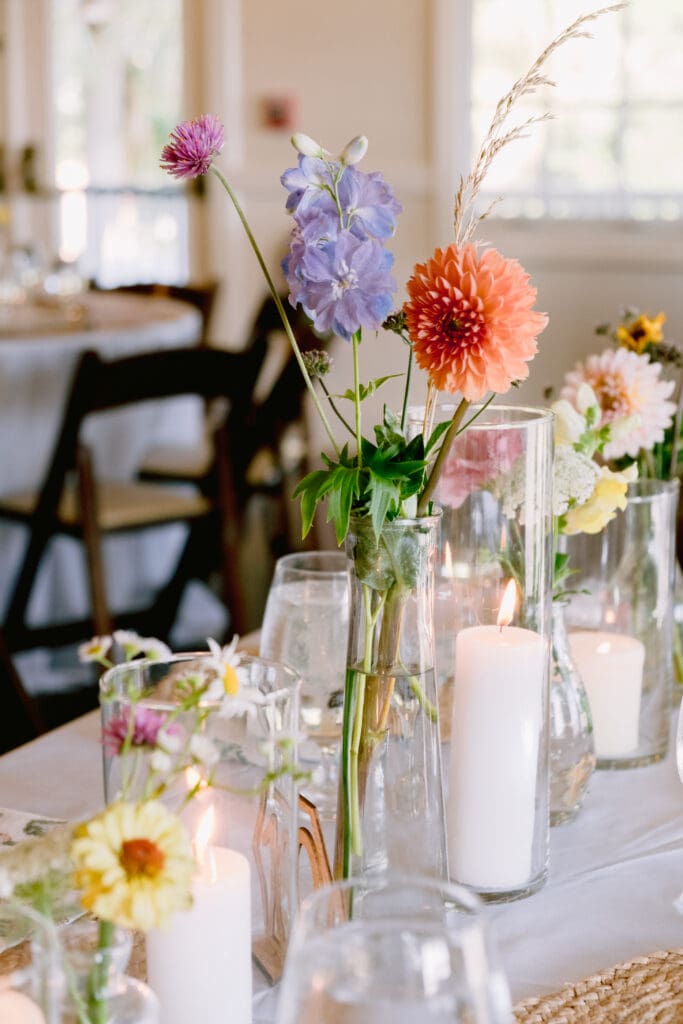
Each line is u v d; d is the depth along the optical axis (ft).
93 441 11.29
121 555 11.77
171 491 10.77
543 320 2.50
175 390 9.51
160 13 18.48
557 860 3.20
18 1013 1.72
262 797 2.31
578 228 16.26
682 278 15.87
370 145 17.25
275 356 15.93
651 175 15.93
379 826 2.63
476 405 3.03
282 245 18.12
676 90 15.62
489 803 2.93
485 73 16.55
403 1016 1.61
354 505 2.61
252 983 2.47
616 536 3.73
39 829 3.17
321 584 3.46
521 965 2.70
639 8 15.60
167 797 2.20
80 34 19.38
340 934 1.66
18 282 13.14
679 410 4.28
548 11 16.06
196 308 14.32
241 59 17.84
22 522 10.11
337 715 3.43
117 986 1.82
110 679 2.28
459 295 2.43
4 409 10.51
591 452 3.60
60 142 19.93
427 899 2.06
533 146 16.34
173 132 2.67
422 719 2.64
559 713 3.32
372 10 16.89
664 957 2.64
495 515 2.95
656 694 3.81
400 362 16.25
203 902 2.21
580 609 3.81
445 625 2.98
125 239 19.48
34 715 5.00
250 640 4.77
